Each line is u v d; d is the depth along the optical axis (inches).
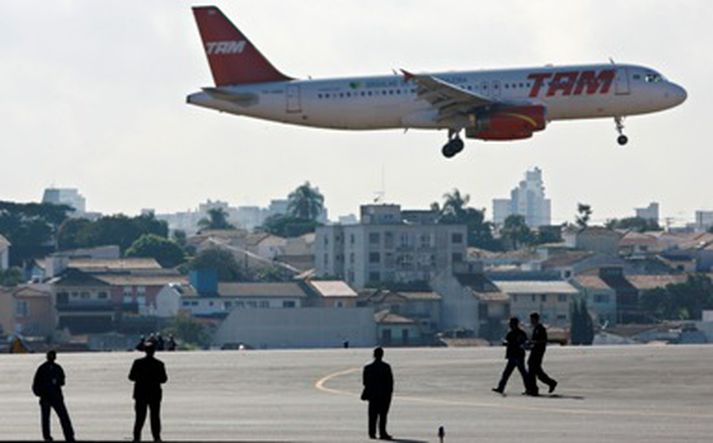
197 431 4104.3
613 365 5718.5
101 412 4594.0
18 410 4699.8
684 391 4936.0
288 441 3897.6
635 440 3823.8
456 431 4037.9
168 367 5984.3
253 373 5708.7
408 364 5944.9
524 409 4512.8
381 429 3969.0
